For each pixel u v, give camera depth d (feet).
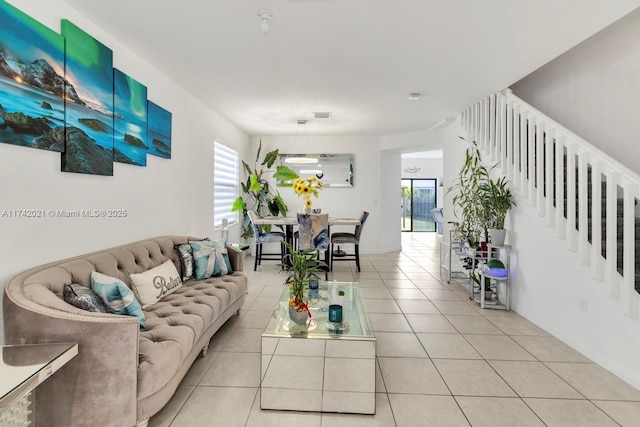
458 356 7.95
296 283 7.07
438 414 5.84
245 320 10.03
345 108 14.57
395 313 10.86
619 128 10.33
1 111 5.24
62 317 4.57
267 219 17.11
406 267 17.98
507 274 11.18
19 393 3.61
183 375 6.19
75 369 4.58
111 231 8.02
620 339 7.18
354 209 22.03
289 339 6.06
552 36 8.03
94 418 4.63
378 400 6.23
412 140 20.27
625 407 6.07
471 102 13.60
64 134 6.48
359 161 21.90
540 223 9.80
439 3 6.67
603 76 10.79
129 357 4.76
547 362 7.71
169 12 7.02
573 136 8.55
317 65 9.84
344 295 8.54
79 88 6.84
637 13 9.78
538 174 9.80
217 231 15.58
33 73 5.77
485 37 8.09
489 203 11.44
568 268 8.69
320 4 6.73
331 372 5.94
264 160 20.59
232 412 5.83
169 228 10.96
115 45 8.18
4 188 5.43
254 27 7.67
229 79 11.01
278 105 14.12
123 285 6.15
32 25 5.74
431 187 37.91
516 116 11.01
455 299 12.37
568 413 5.89
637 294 6.88
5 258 5.47
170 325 6.46
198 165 13.29
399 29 7.73
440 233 34.91
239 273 10.43
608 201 7.44
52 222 6.33
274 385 5.95
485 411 5.92
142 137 9.18
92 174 7.32
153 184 9.94
